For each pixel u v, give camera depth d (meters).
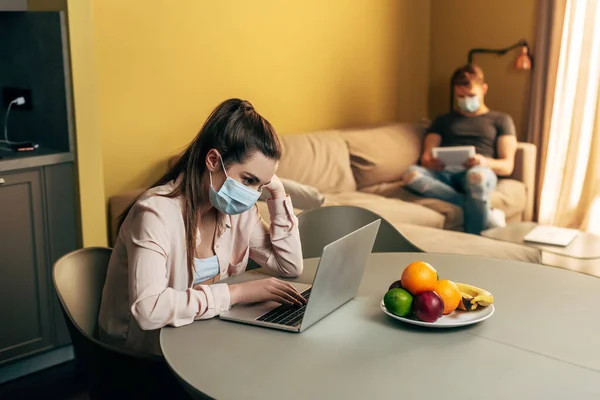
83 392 2.91
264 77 4.52
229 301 1.74
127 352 1.69
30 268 2.97
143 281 1.70
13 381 2.99
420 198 4.62
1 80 3.34
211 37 4.15
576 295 1.87
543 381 1.41
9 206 2.87
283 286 1.80
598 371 1.45
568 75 5.03
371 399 1.33
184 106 4.08
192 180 1.83
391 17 5.42
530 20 5.27
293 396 1.34
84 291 1.99
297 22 4.68
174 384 1.71
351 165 4.77
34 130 3.19
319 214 2.62
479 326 1.67
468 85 4.83
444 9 5.73
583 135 5.04
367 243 1.76
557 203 5.17
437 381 1.40
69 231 3.08
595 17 4.88
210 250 1.98
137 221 1.78
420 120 5.58
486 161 4.63
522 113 5.43
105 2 3.63
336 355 1.51
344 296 1.77
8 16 3.20
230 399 1.33
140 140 3.90
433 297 1.62
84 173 3.05
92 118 3.05
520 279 1.99
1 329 2.92
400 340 1.59
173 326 1.67
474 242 3.18
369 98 5.36
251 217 2.07
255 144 1.76
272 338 1.60
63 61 2.95
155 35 3.87
